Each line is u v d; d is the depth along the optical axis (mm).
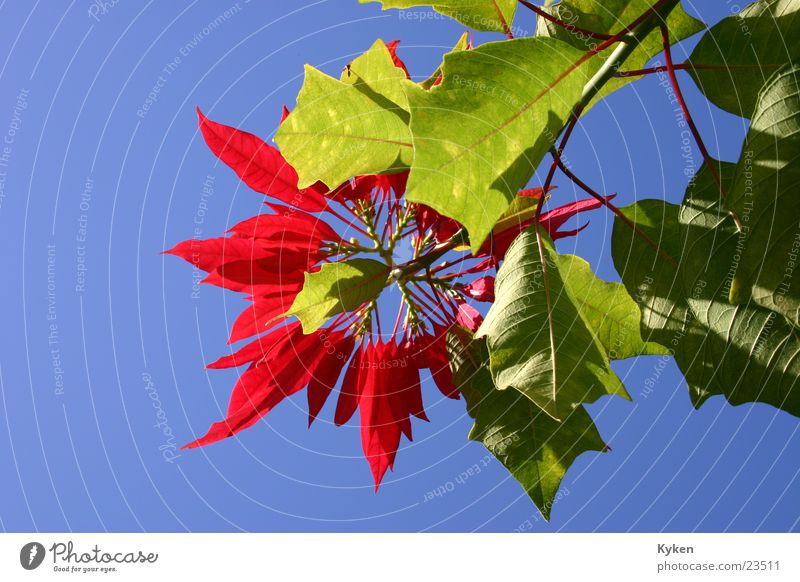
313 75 1493
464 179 1382
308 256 1564
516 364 1438
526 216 1569
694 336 1496
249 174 1567
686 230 1484
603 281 1524
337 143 1507
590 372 1431
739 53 1509
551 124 1406
